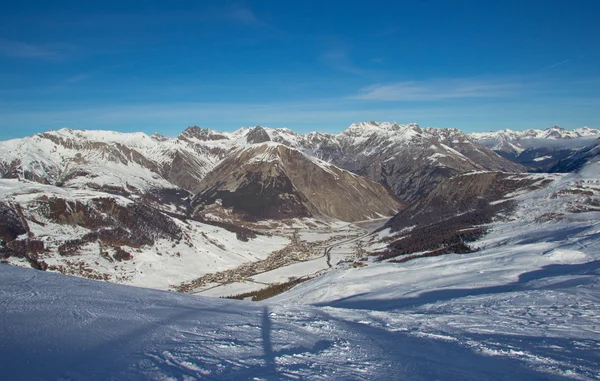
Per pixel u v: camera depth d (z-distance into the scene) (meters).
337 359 11.05
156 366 9.45
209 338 12.38
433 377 9.95
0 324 12.51
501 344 13.49
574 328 16.30
